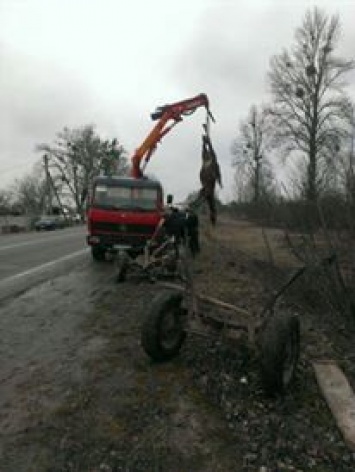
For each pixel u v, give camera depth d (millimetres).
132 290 9930
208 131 15555
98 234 13648
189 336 6598
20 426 4336
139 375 5453
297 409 4863
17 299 9234
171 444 4137
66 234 32500
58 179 77438
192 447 4113
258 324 5293
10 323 7496
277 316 5129
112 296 9430
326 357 6266
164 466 3852
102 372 5527
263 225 9031
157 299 5730
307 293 8352
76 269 13242
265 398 5027
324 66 47531
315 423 4629
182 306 5941
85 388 5102
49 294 9719
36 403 4758
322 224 7426
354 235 7293
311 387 5371
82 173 77812
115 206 13641
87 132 77812
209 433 4328
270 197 8539
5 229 50000
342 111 45438
